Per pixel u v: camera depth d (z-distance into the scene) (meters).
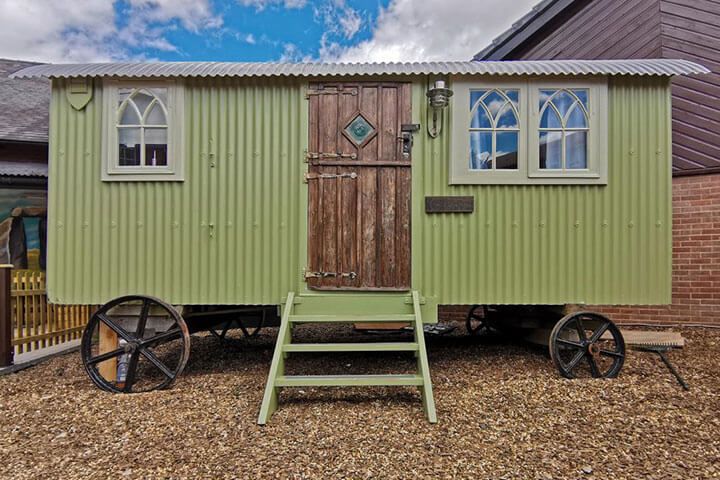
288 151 4.20
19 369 4.54
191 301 4.16
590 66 4.11
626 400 3.42
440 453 2.63
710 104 5.82
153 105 4.19
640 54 6.49
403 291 4.16
